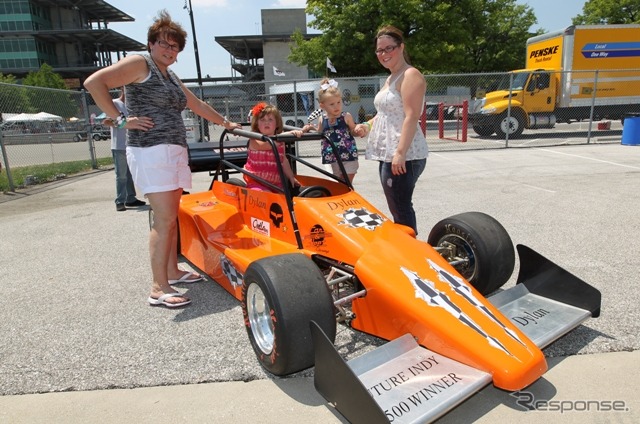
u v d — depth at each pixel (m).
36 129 13.24
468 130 21.22
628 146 14.19
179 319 3.70
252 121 4.10
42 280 4.68
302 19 52.50
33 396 2.77
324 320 2.64
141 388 2.82
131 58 3.41
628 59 16.81
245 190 4.14
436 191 8.25
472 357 2.37
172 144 3.65
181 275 4.39
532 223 6.00
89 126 13.82
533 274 3.31
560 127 22.47
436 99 23.86
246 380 2.87
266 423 2.48
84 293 4.30
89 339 3.42
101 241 6.00
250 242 3.84
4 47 65.31
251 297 2.92
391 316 2.77
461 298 2.69
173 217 3.84
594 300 2.97
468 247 3.60
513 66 32.91
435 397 2.20
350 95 18.83
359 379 2.17
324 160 5.21
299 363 2.61
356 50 24.55
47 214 7.75
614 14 34.38
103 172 13.29
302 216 3.40
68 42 70.94
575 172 9.73
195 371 2.96
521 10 32.91
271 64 52.69
